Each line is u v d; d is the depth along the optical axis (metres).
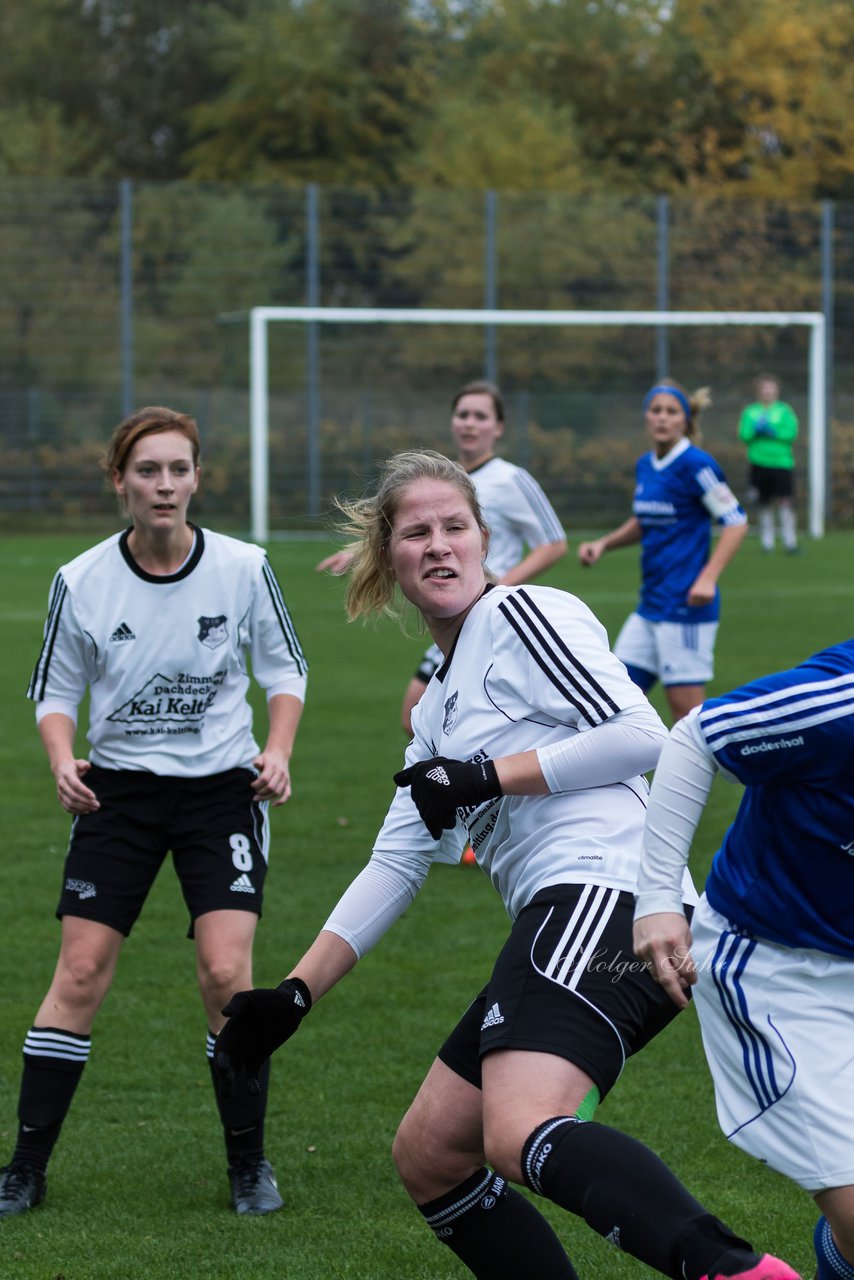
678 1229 4.36
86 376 48.72
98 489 48.47
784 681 4.67
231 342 49.88
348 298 51.28
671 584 14.58
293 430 49.66
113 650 7.34
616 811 5.33
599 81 78.06
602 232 52.22
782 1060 4.78
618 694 5.20
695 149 74.94
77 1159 7.62
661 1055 9.03
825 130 74.88
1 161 73.69
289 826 14.30
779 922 4.84
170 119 90.62
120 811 7.36
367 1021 9.45
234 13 91.44
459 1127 5.30
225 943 7.14
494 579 5.83
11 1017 9.56
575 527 50.50
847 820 4.69
